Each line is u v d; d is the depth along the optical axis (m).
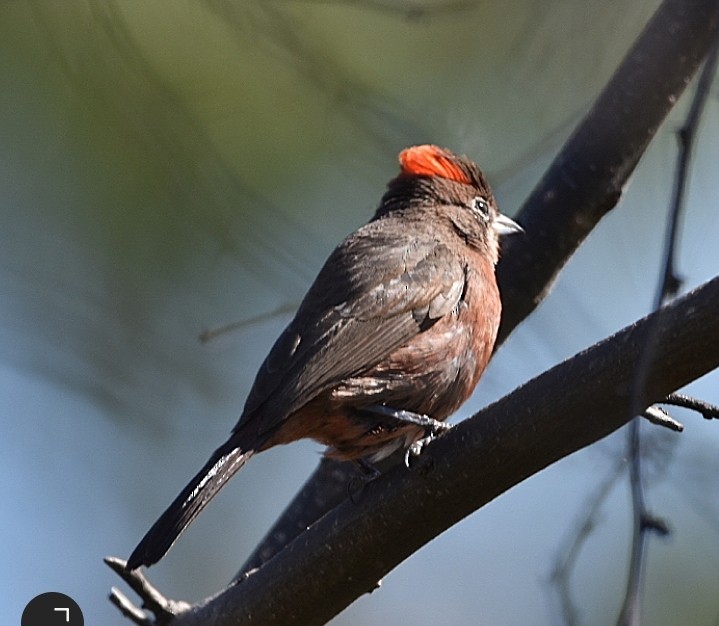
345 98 12.09
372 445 10.86
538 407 8.55
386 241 11.52
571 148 11.10
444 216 12.05
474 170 12.38
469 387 11.32
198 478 9.84
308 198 13.52
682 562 13.46
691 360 8.01
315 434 10.73
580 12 11.71
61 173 14.55
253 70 13.27
